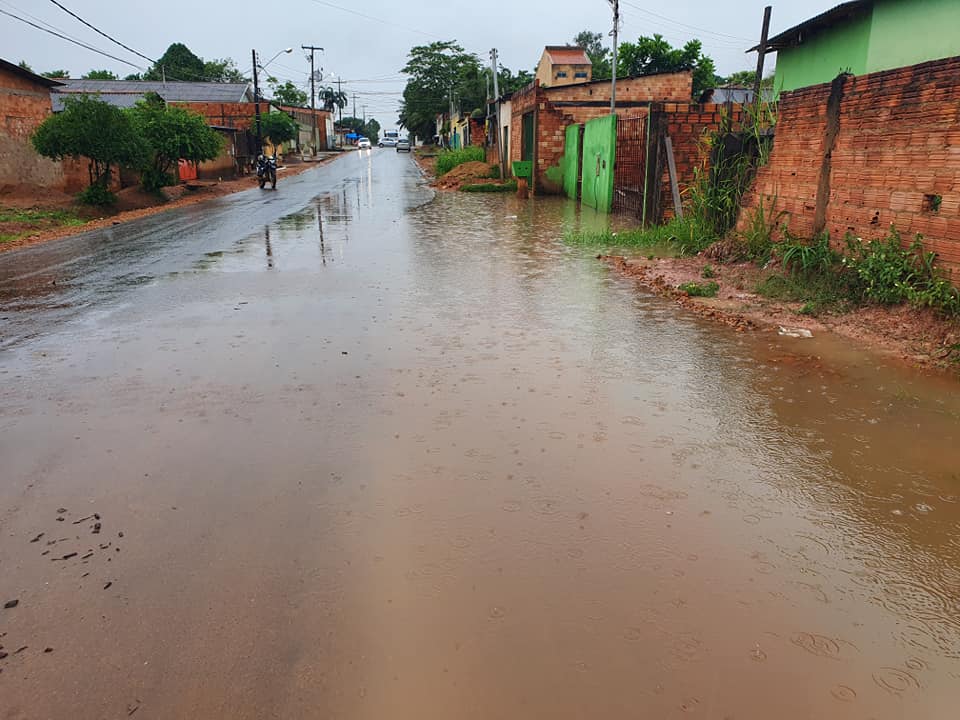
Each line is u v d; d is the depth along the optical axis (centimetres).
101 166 2367
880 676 239
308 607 276
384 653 250
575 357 584
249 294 842
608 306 766
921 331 616
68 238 1454
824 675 239
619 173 1703
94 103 1944
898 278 673
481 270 988
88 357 600
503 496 359
